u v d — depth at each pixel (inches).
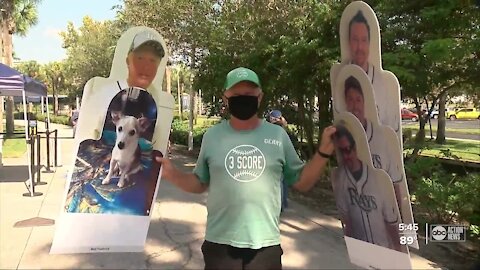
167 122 111.5
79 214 109.0
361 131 93.5
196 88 503.2
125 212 111.7
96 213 110.0
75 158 107.9
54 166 478.3
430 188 235.5
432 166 264.8
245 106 100.3
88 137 108.0
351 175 101.7
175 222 259.8
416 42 264.4
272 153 100.0
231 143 100.3
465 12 243.0
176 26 535.8
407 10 261.6
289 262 196.5
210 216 102.2
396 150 86.4
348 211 106.8
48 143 453.7
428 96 325.4
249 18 367.2
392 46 267.4
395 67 237.0
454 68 281.6
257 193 98.1
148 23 546.3
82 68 1323.8
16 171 450.0
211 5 509.0
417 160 277.1
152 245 216.7
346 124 98.4
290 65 327.3
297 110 410.9
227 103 103.7
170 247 214.4
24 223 251.4
